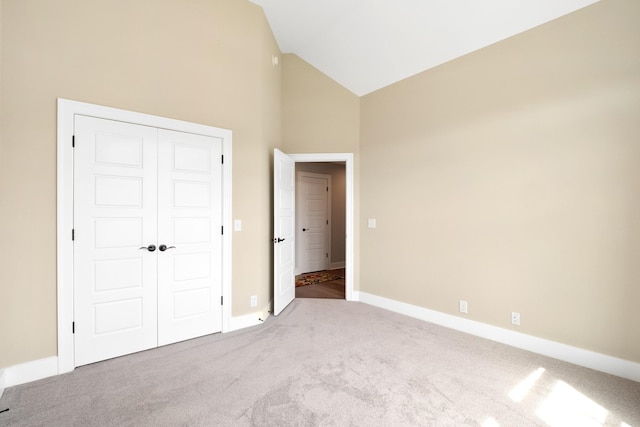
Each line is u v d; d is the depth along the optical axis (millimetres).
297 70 4062
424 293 3271
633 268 2025
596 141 2166
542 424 1604
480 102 2807
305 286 4883
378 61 3461
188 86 2727
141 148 2477
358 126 4035
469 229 2891
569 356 2289
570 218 2287
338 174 6566
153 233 2539
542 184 2424
